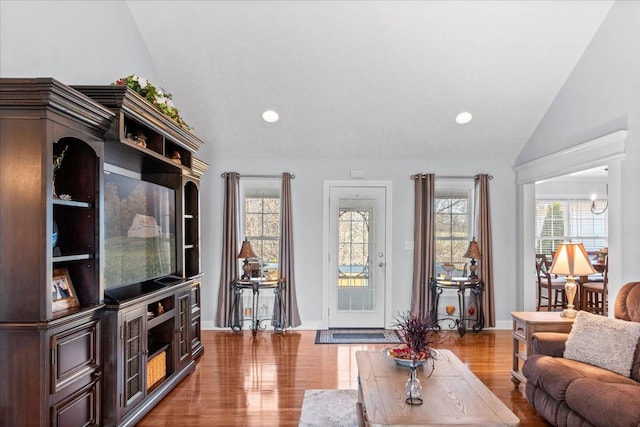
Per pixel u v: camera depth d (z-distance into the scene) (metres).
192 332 4.37
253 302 5.41
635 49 3.52
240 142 5.56
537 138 5.28
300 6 3.88
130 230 3.27
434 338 5.30
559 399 2.74
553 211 7.71
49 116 2.23
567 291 3.74
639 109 3.48
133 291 3.28
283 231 5.66
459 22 4.02
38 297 2.21
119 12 3.79
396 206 5.83
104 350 2.74
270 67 4.50
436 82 4.66
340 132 5.38
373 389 2.49
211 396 3.51
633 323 2.89
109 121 2.69
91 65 3.37
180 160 4.17
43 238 2.21
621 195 3.71
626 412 2.22
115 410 2.73
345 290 5.86
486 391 2.47
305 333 5.54
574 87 4.46
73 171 2.65
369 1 3.83
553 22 4.01
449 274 5.59
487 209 5.72
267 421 3.06
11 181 2.22
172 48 4.34
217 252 5.77
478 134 5.42
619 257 3.70
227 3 3.88
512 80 4.64
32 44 2.73
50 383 2.24
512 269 5.84
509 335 5.46
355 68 4.49
